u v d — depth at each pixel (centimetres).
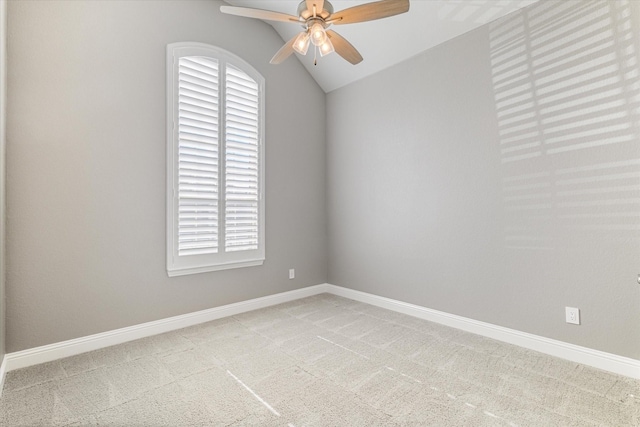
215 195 340
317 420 177
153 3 300
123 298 283
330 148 442
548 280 253
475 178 296
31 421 176
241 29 363
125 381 217
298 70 420
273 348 268
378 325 321
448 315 318
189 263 321
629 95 215
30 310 241
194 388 208
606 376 218
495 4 270
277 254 397
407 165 353
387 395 200
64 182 254
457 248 310
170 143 308
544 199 254
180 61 315
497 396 197
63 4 253
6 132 229
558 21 244
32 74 240
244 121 363
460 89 305
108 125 275
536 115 257
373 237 389
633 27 213
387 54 358
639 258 214
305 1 196
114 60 277
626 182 218
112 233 278
